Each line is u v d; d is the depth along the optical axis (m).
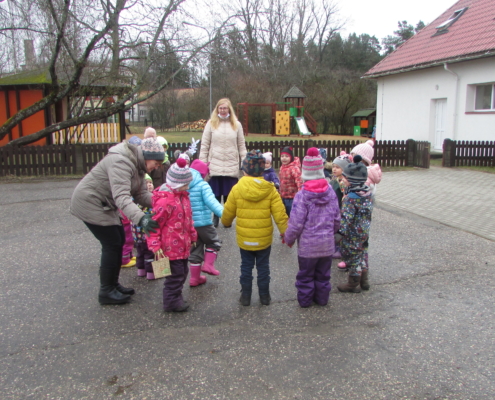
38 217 7.34
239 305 4.00
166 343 3.31
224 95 37.16
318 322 3.66
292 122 34.09
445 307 3.95
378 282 4.56
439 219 7.20
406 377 2.88
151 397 2.67
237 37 13.59
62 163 12.11
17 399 2.64
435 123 17.61
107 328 3.54
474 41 15.70
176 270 3.73
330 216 3.83
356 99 33.97
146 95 13.62
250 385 2.79
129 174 3.68
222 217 4.07
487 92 15.27
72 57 12.05
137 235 4.49
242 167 3.87
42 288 4.35
